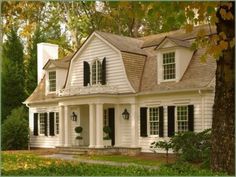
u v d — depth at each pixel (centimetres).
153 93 2680
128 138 2838
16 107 3984
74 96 2947
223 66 1148
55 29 4522
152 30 4428
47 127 3434
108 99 2842
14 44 4138
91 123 2844
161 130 2652
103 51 2992
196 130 2475
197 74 2567
